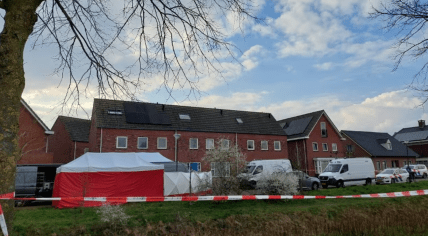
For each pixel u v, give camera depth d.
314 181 22.22
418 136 57.81
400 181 28.92
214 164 14.75
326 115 41.56
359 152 44.69
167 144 30.14
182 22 5.61
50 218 11.28
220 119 35.09
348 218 11.56
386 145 46.72
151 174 16.36
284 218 11.51
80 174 14.70
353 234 10.18
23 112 21.25
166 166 19.94
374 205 14.28
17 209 13.66
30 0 3.92
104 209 10.29
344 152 41.94
